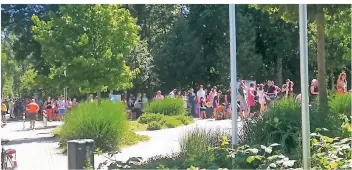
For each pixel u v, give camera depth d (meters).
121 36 17.30
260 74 32.84
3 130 17.97
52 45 17.06
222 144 6.55
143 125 17.30
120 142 11.80
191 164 6.50
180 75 34.75
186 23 34.91
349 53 22.23
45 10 26.23
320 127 7.26
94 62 16.81
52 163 10.09
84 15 17.12
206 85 34.75
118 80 17.30
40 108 24.73
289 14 10.98
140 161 6.62
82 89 17.20
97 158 8.57
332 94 13.34
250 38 31.89
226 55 32.50
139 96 25.50
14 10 28.48
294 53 33.12
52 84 17.48
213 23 34.16
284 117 7.22
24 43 28.80
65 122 12.35
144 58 33.66
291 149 6.61
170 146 11.56
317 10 10.45
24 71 40.31
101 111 12.03
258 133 7.18
